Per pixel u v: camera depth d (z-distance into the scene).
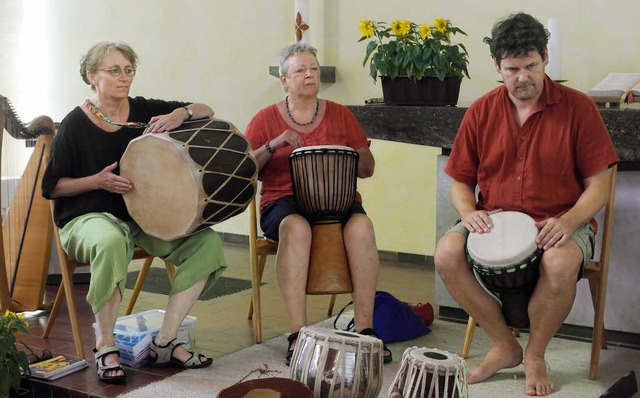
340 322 3.64
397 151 5.14
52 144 3.03
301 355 2.12
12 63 6.41
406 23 3.69
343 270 3.07
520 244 2.64
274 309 3.97
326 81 5.26
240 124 5.73
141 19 6.04
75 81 6.39
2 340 2.76
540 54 2.69
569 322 3.50
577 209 2.72
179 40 5.90
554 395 2.74
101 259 2.87
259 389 1.84
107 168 2.97
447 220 3.68
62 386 2.84
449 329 3.55
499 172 2.88
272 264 5.09
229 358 3.15
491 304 2.84
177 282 3.04
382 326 3.33
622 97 3.49
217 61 5.77
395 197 5.18
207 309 3.97
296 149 3.09
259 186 5.70
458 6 4.83
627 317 3.36
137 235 3.14
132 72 3.06
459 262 2.79
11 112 3.49
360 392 2.06
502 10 4.70
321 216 3.10
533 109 2.79
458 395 2.06
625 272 3.34
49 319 3.42
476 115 2.90
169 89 5.99
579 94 2.80
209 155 2.91
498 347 2.89
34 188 3.72
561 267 2.61
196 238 3.06
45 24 6.46
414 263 5.16
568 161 2.78
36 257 3.71
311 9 5.31
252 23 5.59
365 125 3.74
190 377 2.91
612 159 2.77
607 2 4.40
